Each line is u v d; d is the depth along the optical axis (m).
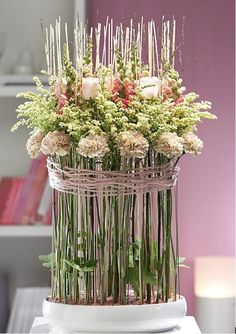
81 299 2.13
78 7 3.74
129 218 2.07
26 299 3.83
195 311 3.90
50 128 2.09
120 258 2.06
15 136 4.05
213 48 3.99
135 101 2.05
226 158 4.00
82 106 2.07
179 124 2.08
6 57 4.03
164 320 2.07
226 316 3.83
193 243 4.00
